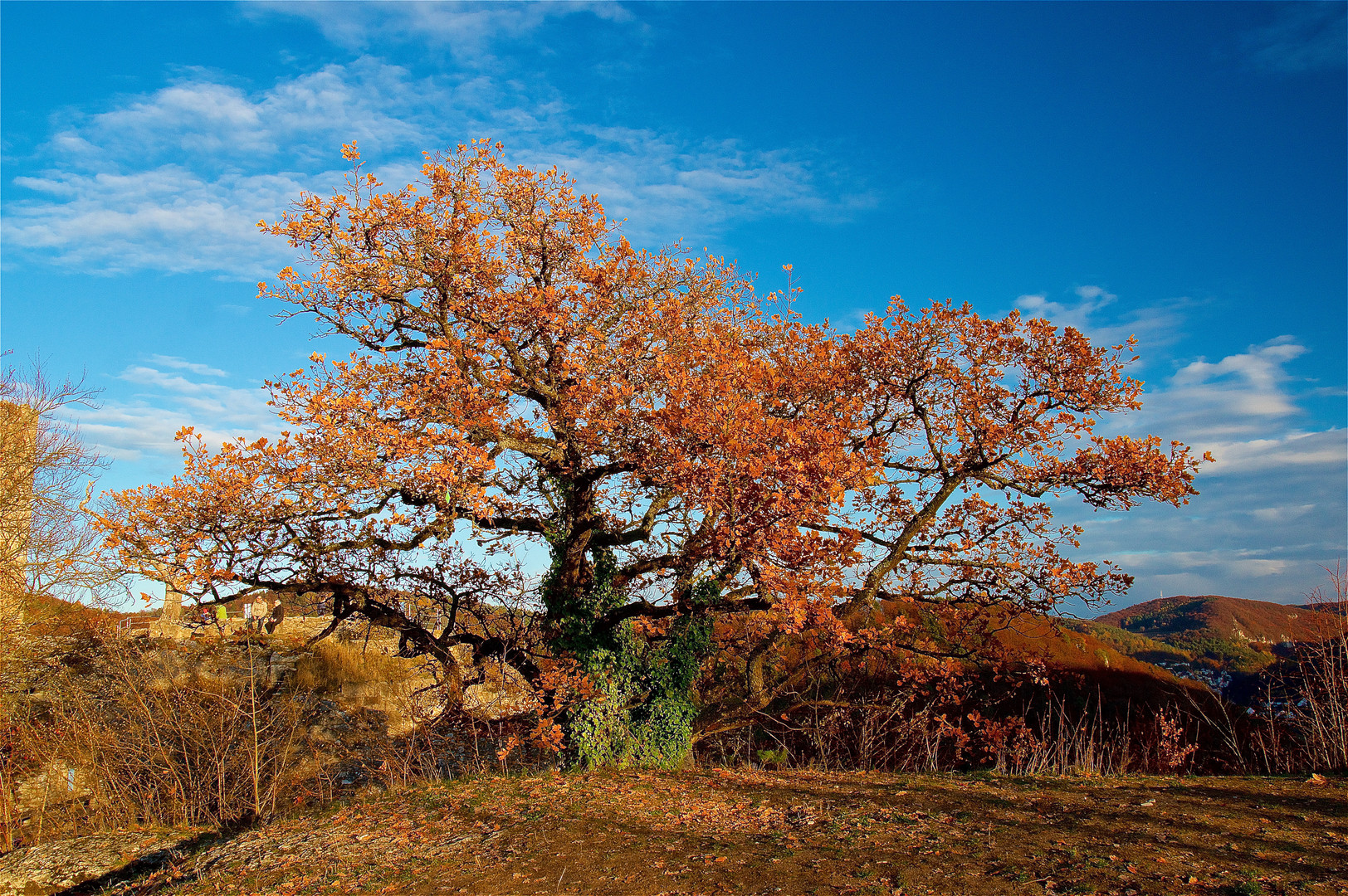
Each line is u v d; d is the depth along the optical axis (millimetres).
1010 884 5723
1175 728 13039
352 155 12234
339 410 11242
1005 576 14328
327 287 12398
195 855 9734
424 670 19359
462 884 6852
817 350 13945
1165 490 12617
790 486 9422
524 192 13172
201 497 10516
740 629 15227
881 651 14836
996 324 13953
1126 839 6586
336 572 12531
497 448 12336
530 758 14367
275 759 15578
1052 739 13148
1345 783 8211
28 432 19281
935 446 14984
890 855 6543
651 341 12336
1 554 18062
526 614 14523
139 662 18078
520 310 12086
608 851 7332
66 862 11188
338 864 7895
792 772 10945
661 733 12102
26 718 15773
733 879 6309
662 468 10984
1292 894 5281
